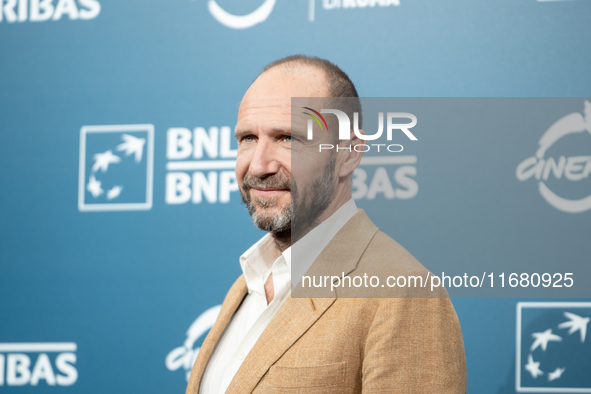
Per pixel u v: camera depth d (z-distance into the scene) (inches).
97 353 69.4
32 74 75.4
